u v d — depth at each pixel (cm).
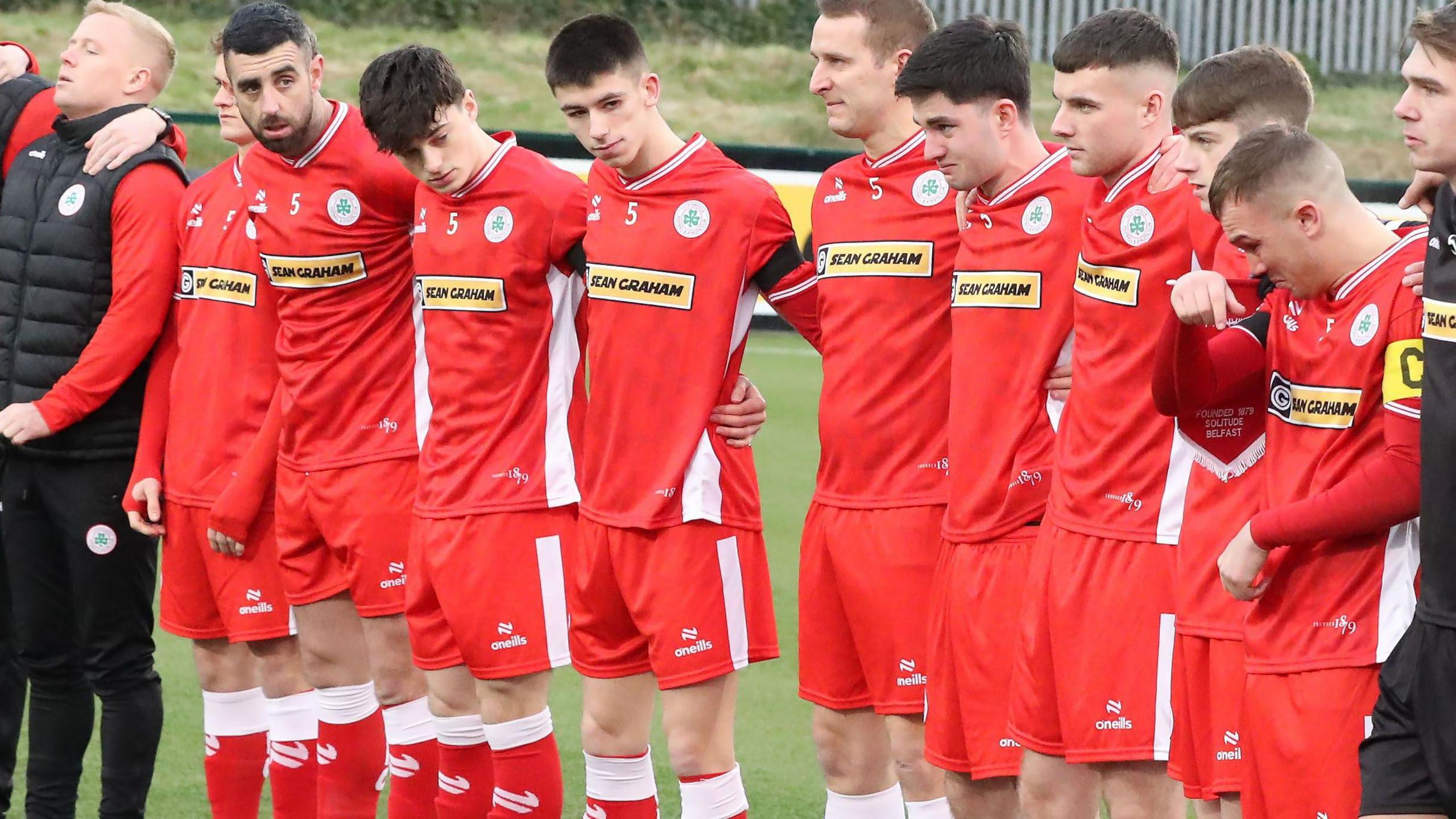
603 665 1616
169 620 1880
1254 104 1280
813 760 2198
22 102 2009
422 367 1738
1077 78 1346
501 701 1653
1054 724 1419
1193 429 1315
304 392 1741
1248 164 1172
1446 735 1098
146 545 1883
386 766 1842
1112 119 1343
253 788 1897
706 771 1573
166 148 1903
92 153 1850
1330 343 1192
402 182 1708
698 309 1547
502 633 1638
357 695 1805
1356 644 1177
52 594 1866
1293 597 1209
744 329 1574
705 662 1550
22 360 1859
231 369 1833
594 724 1628
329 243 1709
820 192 1594
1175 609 1355
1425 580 1116
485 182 1620
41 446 1828
